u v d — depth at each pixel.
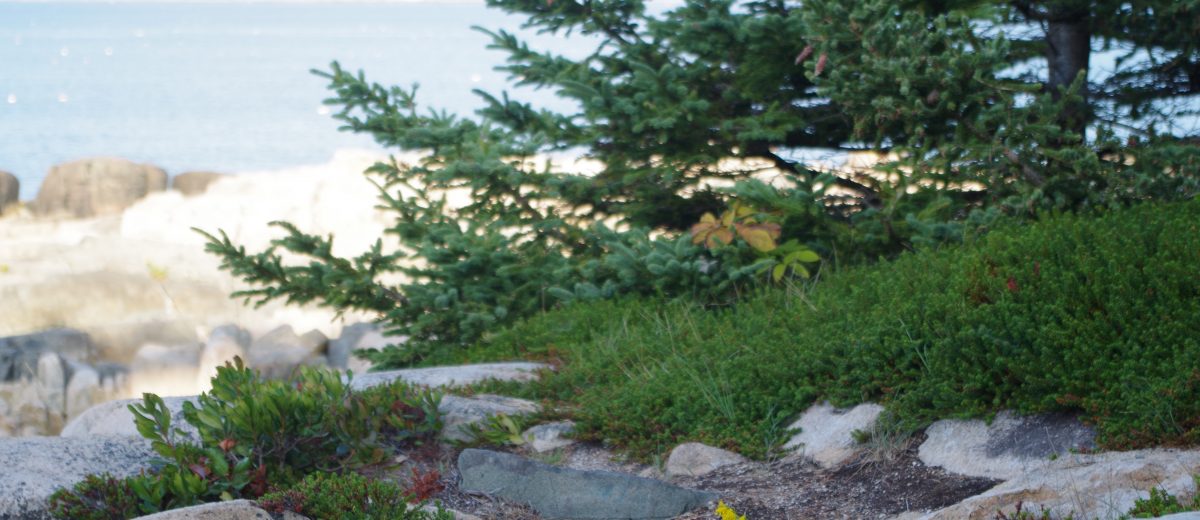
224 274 19.30
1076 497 4.23
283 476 5.32
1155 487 4.02
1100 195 7.54
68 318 17.34
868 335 6.12
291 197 22.38
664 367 7.19
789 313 7.47
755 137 9.43
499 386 7.57
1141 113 9.47
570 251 10.72
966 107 7.66
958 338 5.54
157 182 25.75
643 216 10.68
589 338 8.77
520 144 10.31
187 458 5.15
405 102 10.97
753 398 6.29
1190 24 8.45
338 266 10.42
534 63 10.39
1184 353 4.85
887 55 7.66
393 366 10.48
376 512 4.67
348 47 185.12
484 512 5.36
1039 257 6.12
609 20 10.34
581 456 6.24
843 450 5.60
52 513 4.79
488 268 10.16
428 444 6.07
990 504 4.32
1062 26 9.09
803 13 7.90
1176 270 5.39
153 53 155.75
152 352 16.06
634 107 9.47
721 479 5.64
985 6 8.36
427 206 10.99
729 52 9.45
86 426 6.79
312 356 16.06
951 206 8.59
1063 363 5.21
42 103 71.56
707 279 8.89
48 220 24.45
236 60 135.38
